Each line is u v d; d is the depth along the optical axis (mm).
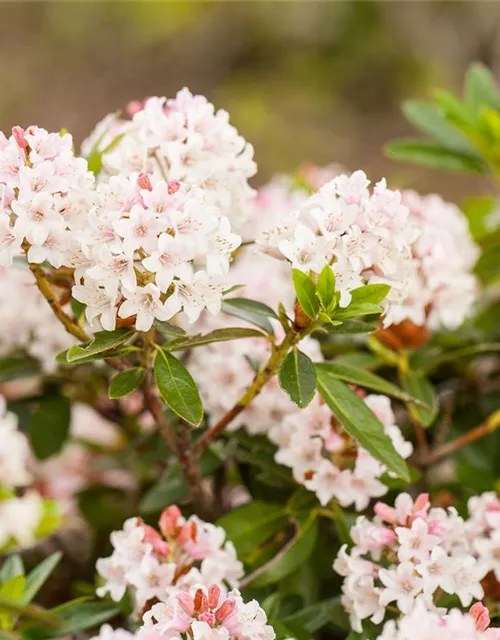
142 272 691
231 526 750
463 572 707
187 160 726
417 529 707
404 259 713
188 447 744
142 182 688
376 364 793
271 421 766
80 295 695
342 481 740
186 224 684
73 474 910
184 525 724
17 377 820
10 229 688
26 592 741
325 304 700
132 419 854
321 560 769
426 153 864
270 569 739
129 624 781
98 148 766
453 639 664
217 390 767
